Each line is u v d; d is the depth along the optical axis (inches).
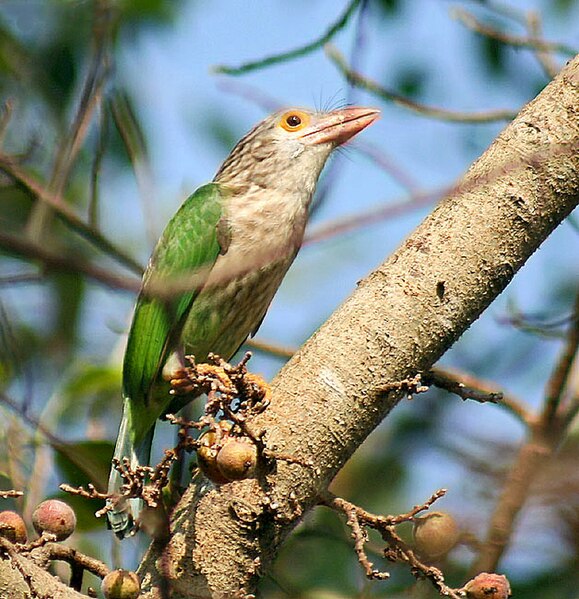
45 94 506.3
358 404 274.8
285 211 461.4
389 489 458.6
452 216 284.8
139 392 430.0
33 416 379.9
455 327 280.2
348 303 284.5
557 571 367.9
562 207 285.3
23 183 422.3
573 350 393.1
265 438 271.4
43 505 273.7
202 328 444.8
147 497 262.2
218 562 271.4
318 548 415.5
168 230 451.5
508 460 295.3
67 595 250.4
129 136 445.4
